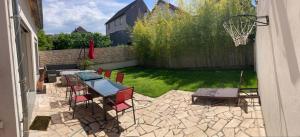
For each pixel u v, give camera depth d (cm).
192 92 955
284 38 274
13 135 391
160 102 835
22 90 467
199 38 1466
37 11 873
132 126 628
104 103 662
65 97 939
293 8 220
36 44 1280
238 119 636
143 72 1652
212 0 1380
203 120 647
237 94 767
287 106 270
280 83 322
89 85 774
